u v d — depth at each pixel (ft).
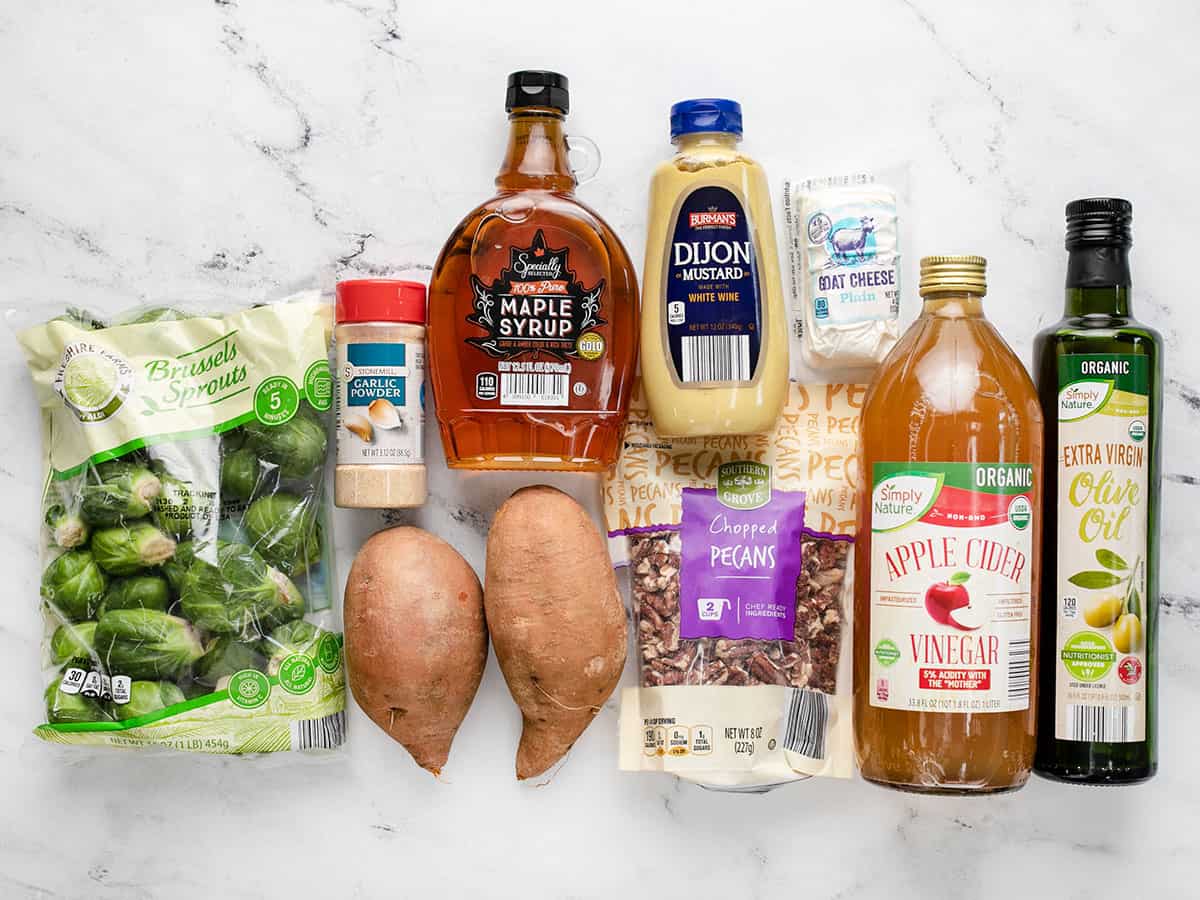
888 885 2.90
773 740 2.73
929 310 2.54
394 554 2.58
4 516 2.88
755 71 2.89
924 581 2.48
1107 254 2.62
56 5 2.87
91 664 2.67
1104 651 2.60
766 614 2.76
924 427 2.47
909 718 2.50
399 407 2.64
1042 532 2.67
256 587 2.67
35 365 2.79
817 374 2.85
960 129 2.89
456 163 2.88
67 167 2.89
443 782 2.89
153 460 2.67
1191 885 2.88
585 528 2.59
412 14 2.87
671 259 2.63
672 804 2.90
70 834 2.88
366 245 2.89
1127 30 2.89
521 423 2.64
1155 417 2.64
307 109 2.88
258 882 2.89
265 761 2.85
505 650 2.57
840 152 2.89
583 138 2.86
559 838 2.89
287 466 2.69
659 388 2.64
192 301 2.79
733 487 2.79
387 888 2.89
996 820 2.90
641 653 2.78
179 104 2.89
